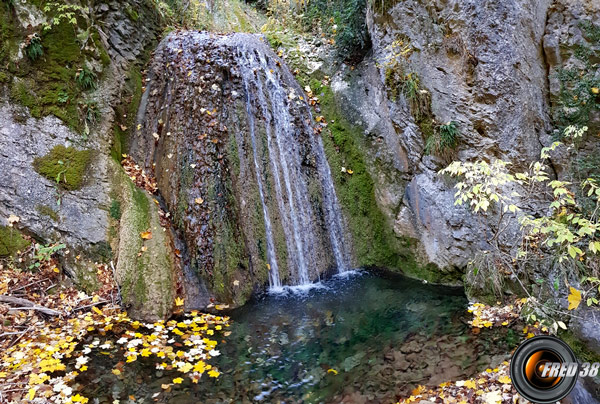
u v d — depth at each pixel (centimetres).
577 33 433
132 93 574
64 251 437
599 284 363
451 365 361
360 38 659
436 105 514
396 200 581
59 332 380
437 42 499
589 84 429
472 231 498
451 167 407
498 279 461
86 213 456
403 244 571
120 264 444
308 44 733
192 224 502
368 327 437
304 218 586
